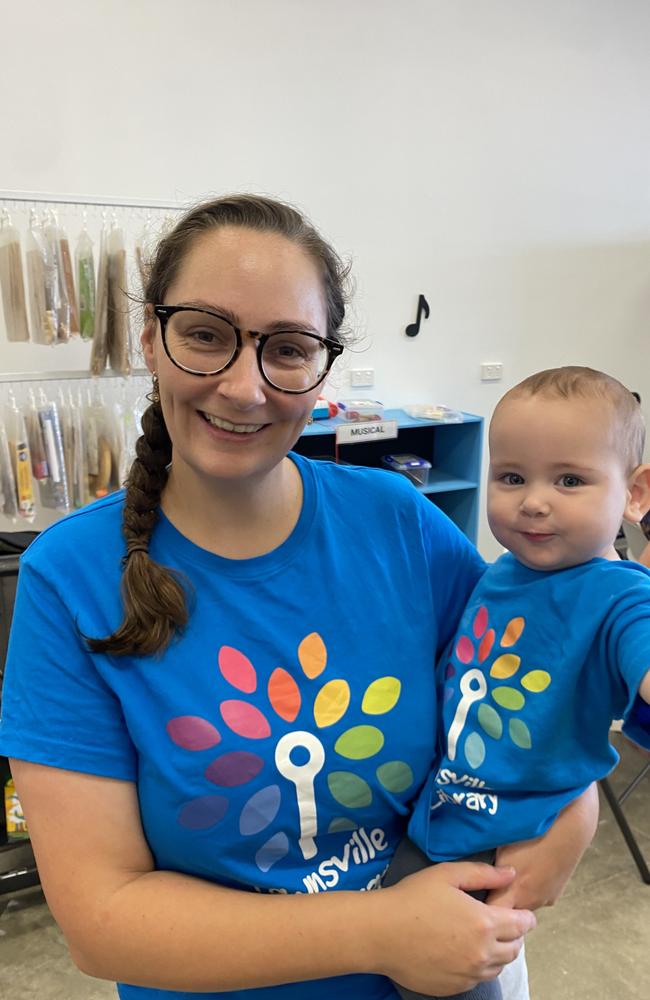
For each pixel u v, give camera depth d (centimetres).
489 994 80
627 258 381
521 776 77
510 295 356
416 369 343
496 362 362
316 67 287
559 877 77
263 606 77
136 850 71
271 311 67
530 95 333
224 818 71
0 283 220
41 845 68
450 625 95
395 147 311
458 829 80
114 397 251
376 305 326
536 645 79
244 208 71
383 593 84
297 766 74
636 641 69
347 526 85
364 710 78
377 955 67
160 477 79
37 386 255
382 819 82
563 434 79
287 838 76
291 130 289
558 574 81
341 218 308
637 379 407
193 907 66
